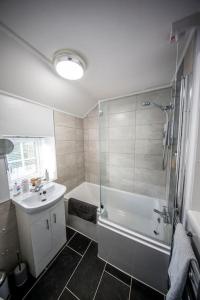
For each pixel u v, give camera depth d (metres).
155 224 1.62
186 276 0.67
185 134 1.03
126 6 0.67
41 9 0.67
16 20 0.73
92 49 0.98
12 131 1.36
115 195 2.20
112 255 1.40
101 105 2.11
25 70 1.17
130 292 1.17
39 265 1.33
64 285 1.24
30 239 1.26
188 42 0.92
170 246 1.13
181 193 1.08
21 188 1.49
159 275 1.15
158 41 0.91
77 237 1.81
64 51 0.98
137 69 1.27
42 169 1.93
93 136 2.50
